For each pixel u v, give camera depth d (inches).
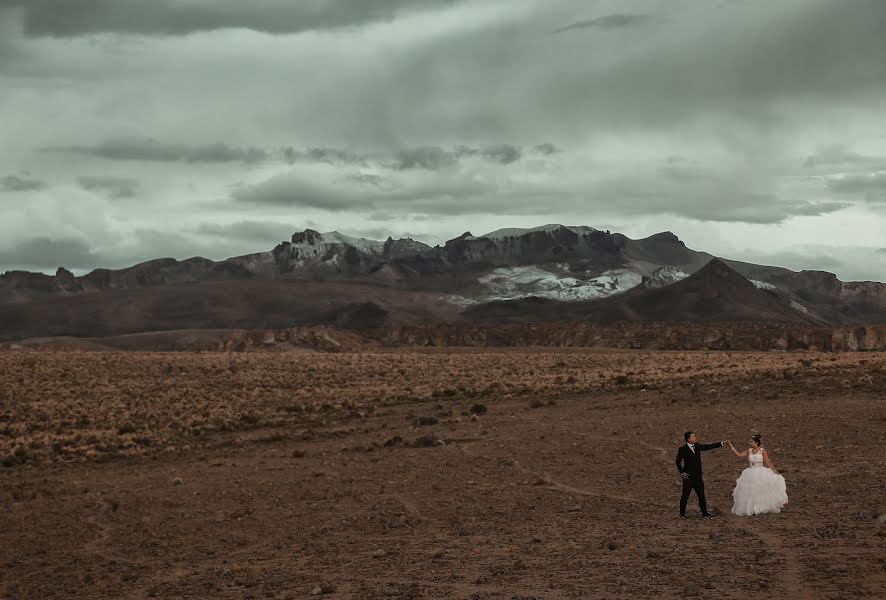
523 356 4490.7
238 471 1477.6
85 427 2153.1
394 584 653.9
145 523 1087.0
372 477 1311.5
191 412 2342.5
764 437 1396.4
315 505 1122.7
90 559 920.9
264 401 2573.8
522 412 2062.0
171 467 1589.6
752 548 666.2
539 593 580.4
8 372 3157.0
